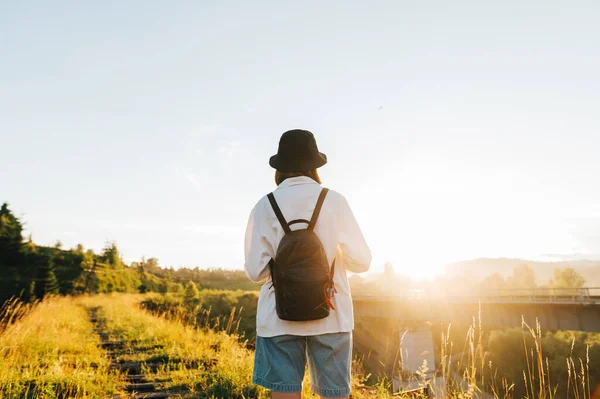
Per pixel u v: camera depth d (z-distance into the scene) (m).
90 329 10.67
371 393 4.26
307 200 1.73
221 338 7.78
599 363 21.66
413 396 3.81
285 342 1.64
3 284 40.00
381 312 37.75
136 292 74.56
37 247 66.38
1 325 7.25
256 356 1.75
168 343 7.61
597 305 24.33
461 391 3.45
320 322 1.62
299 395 1.64
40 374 4.95
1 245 56.69
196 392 4.32
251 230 1.83
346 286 1.74
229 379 4.57
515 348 28.97
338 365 1.65
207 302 34.06
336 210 1.76
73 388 4.43
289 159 1.82
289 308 1.57
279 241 1.70
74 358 6.22
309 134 1.90
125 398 4.20
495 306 29.81
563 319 26.23
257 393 4.18
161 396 4.30
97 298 33.91
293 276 1.57
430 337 21.05
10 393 4.07
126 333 9.34
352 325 1.72
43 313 11.52
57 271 56.91
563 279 78.88
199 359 6.11
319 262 1.61
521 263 120.38
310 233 1.66
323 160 1.88
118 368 5.75
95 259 78.25
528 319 28.00
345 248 1.73
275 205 1.74
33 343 6.78
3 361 5.22
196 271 124.00
